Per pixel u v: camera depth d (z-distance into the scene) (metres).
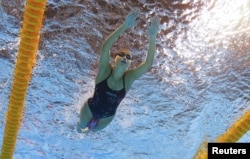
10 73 6.54
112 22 6.75
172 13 6.81
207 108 7.44
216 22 6.96
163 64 7.01
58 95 6.95
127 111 7.20
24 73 2.56
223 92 7.30
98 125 3.62
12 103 2.73
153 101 7.23
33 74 6.74
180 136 7.53
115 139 7.38
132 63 6.72
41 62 6.67
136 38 6.71
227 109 7.43
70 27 6.66
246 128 3.08
